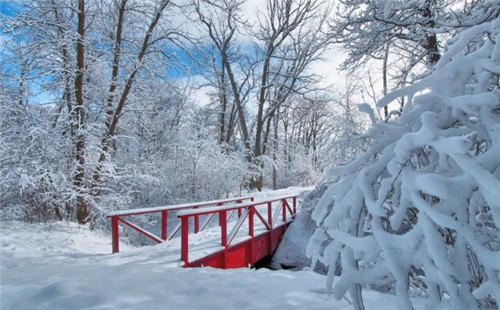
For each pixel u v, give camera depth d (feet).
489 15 8.77
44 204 28.19
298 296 10.39
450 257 4.05
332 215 5.30
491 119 4.61
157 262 15.97
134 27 36.22
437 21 14.60
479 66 4.96
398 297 4.07
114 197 30.94
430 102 5.01
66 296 9.62
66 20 31.37
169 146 47.37
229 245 20.07
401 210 4.45
